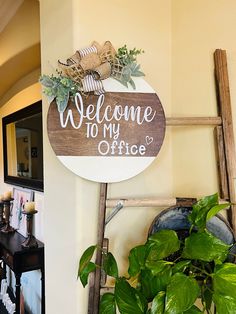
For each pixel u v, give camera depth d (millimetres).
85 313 1027
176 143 1203
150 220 1151
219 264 792
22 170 2510
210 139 1136
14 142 2721
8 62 2104
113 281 1075
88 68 946
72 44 1025
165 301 708
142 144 1024
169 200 1049
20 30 1788
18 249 1966
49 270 1159
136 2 1128
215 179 1123
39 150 2146
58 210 1114
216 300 703
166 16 1193
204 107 1147
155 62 1162
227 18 1120
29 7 1659
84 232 1034
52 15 1123
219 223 1033
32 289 2363
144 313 796
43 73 1166
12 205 2705
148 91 1028
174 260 912
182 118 1085
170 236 857
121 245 1107
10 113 2963
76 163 992
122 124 1011
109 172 1008
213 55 1136
